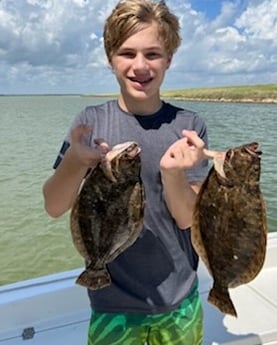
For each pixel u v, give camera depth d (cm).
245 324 117
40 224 406
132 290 79
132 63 77
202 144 67
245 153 65
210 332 113
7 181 591
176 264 81
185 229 80
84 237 69
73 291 120
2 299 114
